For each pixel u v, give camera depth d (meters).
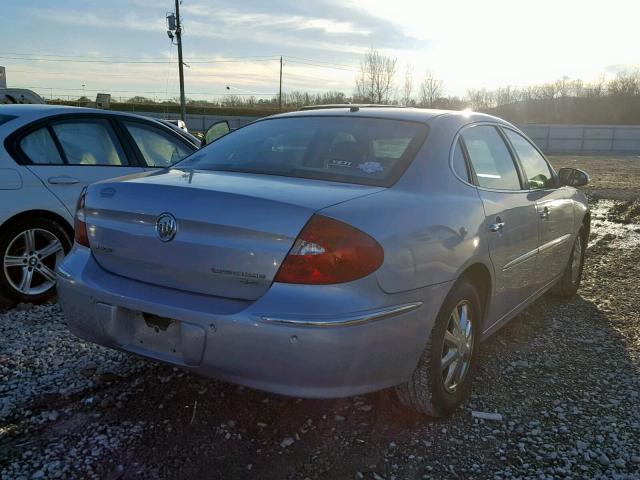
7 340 3.88
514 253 3.57
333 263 2.33
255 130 3.63
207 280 2.50
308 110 3.85
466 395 3.21
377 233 2.45
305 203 2.43
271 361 2.34
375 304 2.41
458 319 3.05
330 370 2.34
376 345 2.44
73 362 3.56
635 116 65.38
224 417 2.98
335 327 2.29
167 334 2.61
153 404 3.08
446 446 2.80
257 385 2.42
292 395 2.39
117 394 3.17
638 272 6.30
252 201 2.44
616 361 3.86
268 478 2.51
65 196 4.75
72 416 2.94
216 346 2.41
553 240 4.33
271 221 2.37
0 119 4.73
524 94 70.50
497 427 2.99
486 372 3.64
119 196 2.78
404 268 2.52
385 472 2.58
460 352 3.08
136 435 2.79
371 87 58.62
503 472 2.61
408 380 2.82
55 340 3.90
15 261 4.52
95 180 4.96
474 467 2.64
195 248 2.50
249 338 2.34
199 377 3.39
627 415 3.13
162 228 2.59
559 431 2.96
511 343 4.14
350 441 2.81
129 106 64.31
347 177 2.90
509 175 3.83
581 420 3.07
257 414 3.02
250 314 2.34
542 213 4.02
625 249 7.61
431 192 2.92
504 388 3.43
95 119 5.20
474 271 3.18
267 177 2.89
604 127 47.25
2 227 4.42
